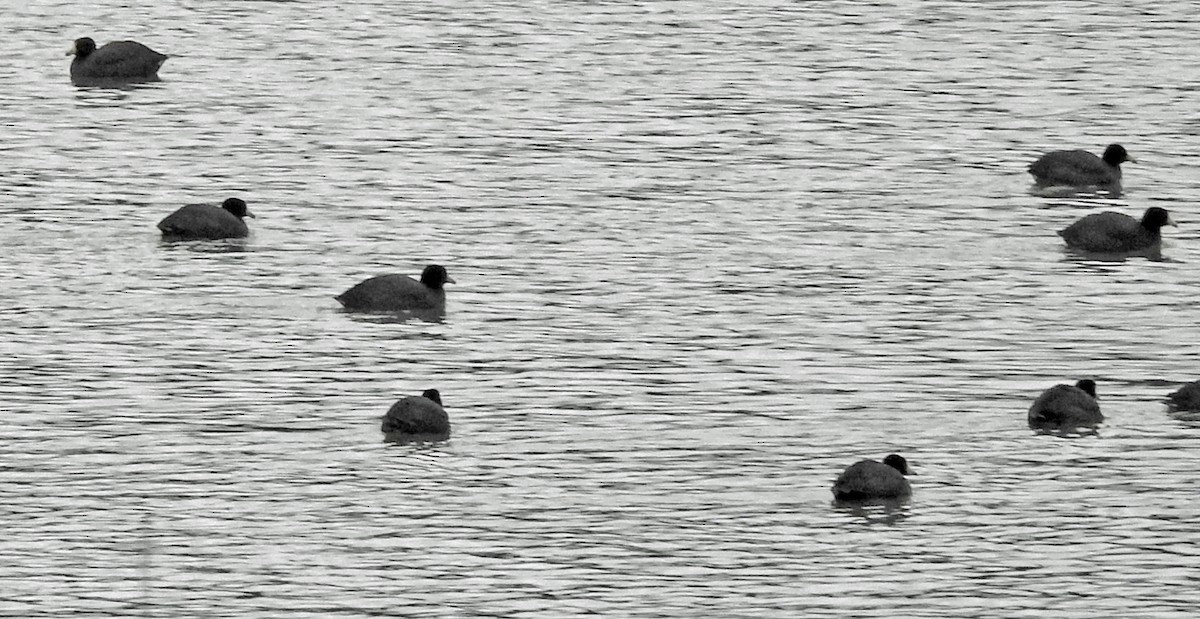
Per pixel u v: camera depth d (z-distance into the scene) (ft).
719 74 265.75
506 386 170.71
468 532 144.46
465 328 184.03
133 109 252.21
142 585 136.56
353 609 133.59
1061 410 162.09
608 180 226.17
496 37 283.59
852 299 191.62
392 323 185.37
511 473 153.89
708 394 169.07
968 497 149.69
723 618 132.36
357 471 154.20
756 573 138.72
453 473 153.89
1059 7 296.71
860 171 229.66
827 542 143.23
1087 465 155.22
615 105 253.03
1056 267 201.67
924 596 135.54
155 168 230.07
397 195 221.46
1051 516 146.72
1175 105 252.83
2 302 188.55
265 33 287.28
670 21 291.17
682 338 181.68
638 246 206.08
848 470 149.28
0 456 156.15
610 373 173.47
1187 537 143.54
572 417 164.35
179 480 152.46
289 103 254.47
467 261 201.87
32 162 231.30
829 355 177.68
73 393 168.25
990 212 217.56
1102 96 256.11
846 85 261.03
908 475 153.28
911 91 258.57
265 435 160.45
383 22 292.20
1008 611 133.49
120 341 179.83
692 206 217.97
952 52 274.98
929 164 232.12
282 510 147.64
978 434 161.17
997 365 175.73
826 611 133.49
